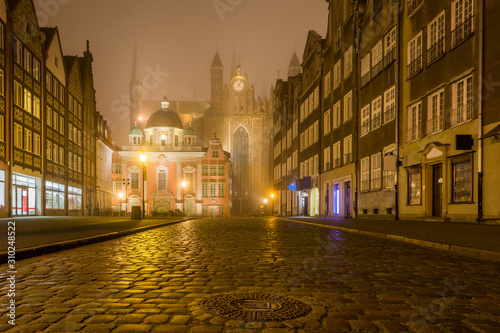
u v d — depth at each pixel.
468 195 16.64
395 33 22.81
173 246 10.55
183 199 74.38
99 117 59.72
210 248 10.05
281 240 12.26
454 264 7.38
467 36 16.59
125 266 7.11
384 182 24.11
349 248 9.93
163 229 18.45
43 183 35.50
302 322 3.79
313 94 39.97
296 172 46.91
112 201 72.94
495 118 15.05
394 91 22.92
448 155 17.75
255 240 12.30
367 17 26.78
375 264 7.37
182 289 5.23
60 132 40.84
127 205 73.06
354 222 21.50
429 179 19.62
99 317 3.94
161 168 74.31
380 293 5.05
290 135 50.94
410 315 4.07
